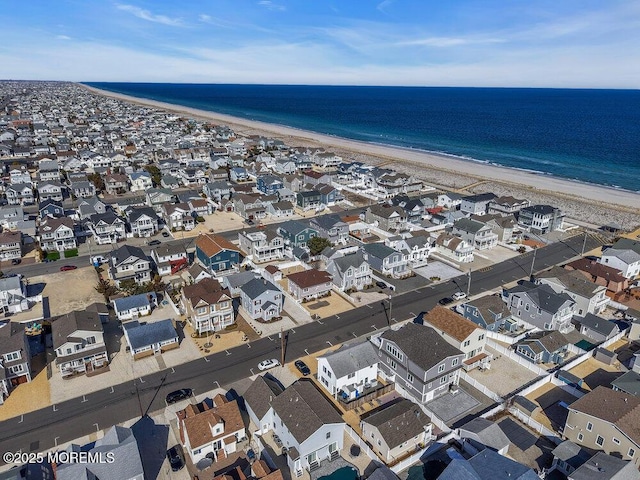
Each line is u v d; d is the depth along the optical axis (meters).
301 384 46.84
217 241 83.75
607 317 69.44
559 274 73.12
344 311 69.81
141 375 54.47
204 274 76.44
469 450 43.22
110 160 160.88
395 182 134.88
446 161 192.25
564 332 65.25
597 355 58.62
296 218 113.31
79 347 54.59
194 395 51.16
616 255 82.31
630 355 59.66
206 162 165.25
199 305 61.53
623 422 40.94
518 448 44.00
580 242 100.44
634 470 37.16
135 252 78.94
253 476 39.59
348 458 42.94
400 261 82.56
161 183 138.38
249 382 53.47
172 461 41.41
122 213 113.25
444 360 49.56
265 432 45.91
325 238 93.69
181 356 58.22
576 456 40.78
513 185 149.50
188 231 102.75
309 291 72.25
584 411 43.00
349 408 49.31
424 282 79.81
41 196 121.38
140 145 190.50
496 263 88.69
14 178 133.88
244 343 61.25
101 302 71.25
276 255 88.31
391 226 104.00
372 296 74.75
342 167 161.88
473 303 65.19
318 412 42.66
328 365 50.88
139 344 57.25
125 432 42.16
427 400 50.00
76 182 125.69
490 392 51.34
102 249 91.31
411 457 41.72
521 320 67.56
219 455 42.75
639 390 48.09
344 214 117.00
